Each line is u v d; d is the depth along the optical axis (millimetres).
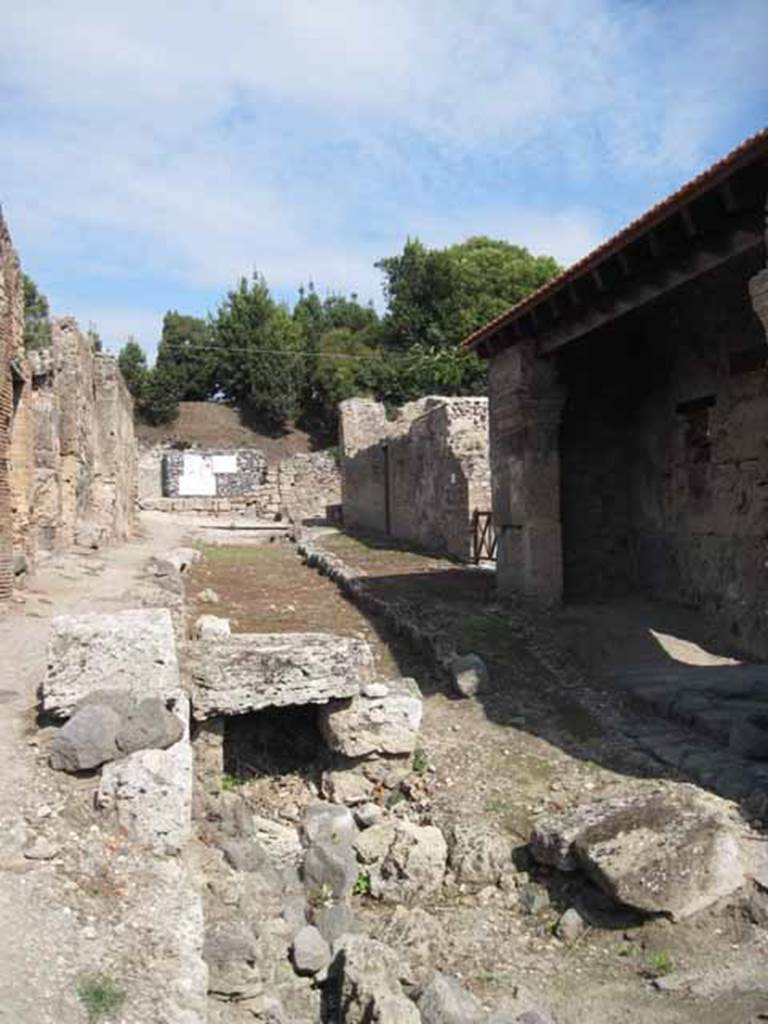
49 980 3871
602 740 8445
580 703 9383
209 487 42000
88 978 3943
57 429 17016
